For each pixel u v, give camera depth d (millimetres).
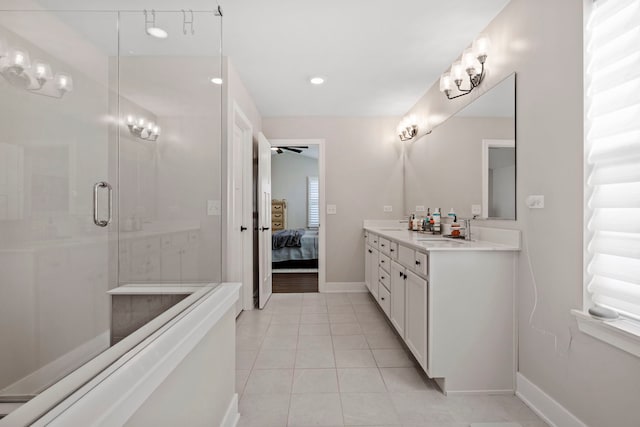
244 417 1682
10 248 929
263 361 2311
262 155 3643
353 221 4387
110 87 1429
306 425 1619
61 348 952
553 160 1651
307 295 4195
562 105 1586
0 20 987
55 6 1167
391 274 2793
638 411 1202
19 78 1033
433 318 1892
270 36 2400
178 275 1524
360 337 2752
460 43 2516
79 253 1173
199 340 1149
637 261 1267
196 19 1771
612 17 1356
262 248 3621
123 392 708
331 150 4383
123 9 1513
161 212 1533
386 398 1854
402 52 2654
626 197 1283
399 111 4199
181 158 1662
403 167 4375
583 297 1462
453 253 1893
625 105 1284
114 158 1430
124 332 1157
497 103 2146
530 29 1822
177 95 1689
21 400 673
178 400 1043
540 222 1748
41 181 1073
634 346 1194
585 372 1438
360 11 2104
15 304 906
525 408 1769
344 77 3148
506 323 1913
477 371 1903
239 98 3096
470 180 2531
